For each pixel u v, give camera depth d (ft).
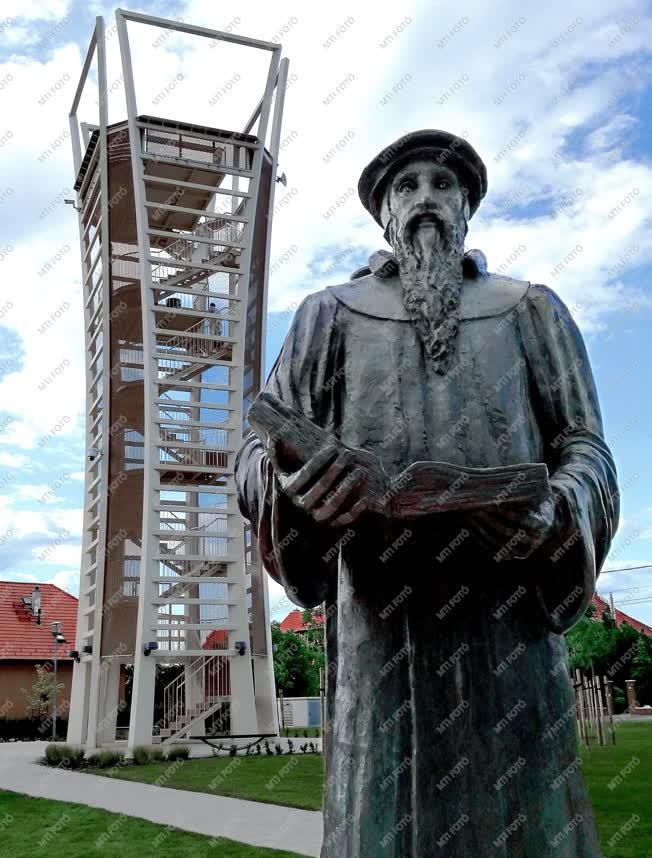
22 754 89.35
